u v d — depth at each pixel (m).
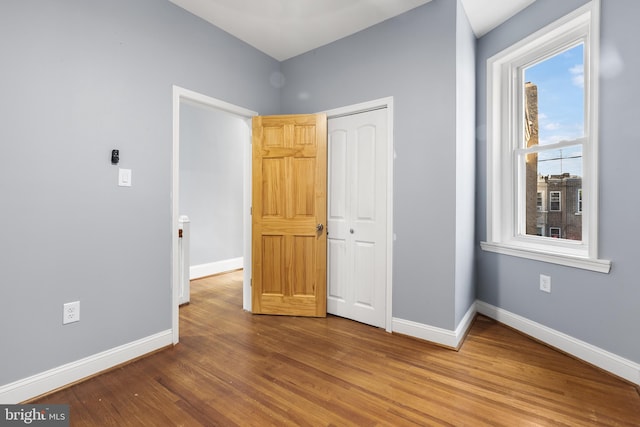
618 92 1.87
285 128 2.97
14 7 1.62
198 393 1.76
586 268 2.05
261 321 2.86
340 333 2.60
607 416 1.56
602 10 1.93
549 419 1.54
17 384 1.65
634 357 1.83
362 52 2.73
